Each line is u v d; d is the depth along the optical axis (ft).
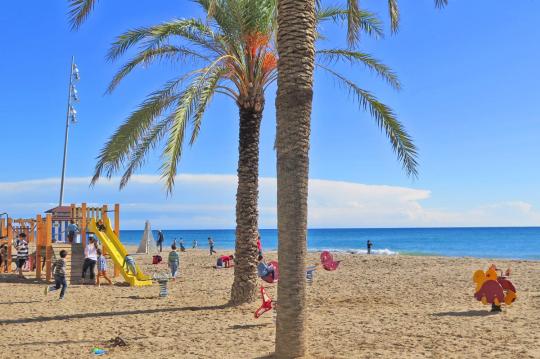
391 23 38.42
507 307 44.11
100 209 75.87
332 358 26.61
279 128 26.66
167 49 48.96
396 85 50.98
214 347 31.40
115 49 48.39
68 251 72.59
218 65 46.98
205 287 64.90
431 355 27.99
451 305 46.21
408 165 44.83
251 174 48.34
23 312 46.24
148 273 86.17
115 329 37.96
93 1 38.83
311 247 323.16
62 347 32.37
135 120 45.73
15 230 89.51
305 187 26.30
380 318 40.06
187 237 548.31
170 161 39.29
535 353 27.91
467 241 377.91
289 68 26.81
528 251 256.93
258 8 46.26
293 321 25.71
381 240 412.16
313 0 27.81
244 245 48.06
